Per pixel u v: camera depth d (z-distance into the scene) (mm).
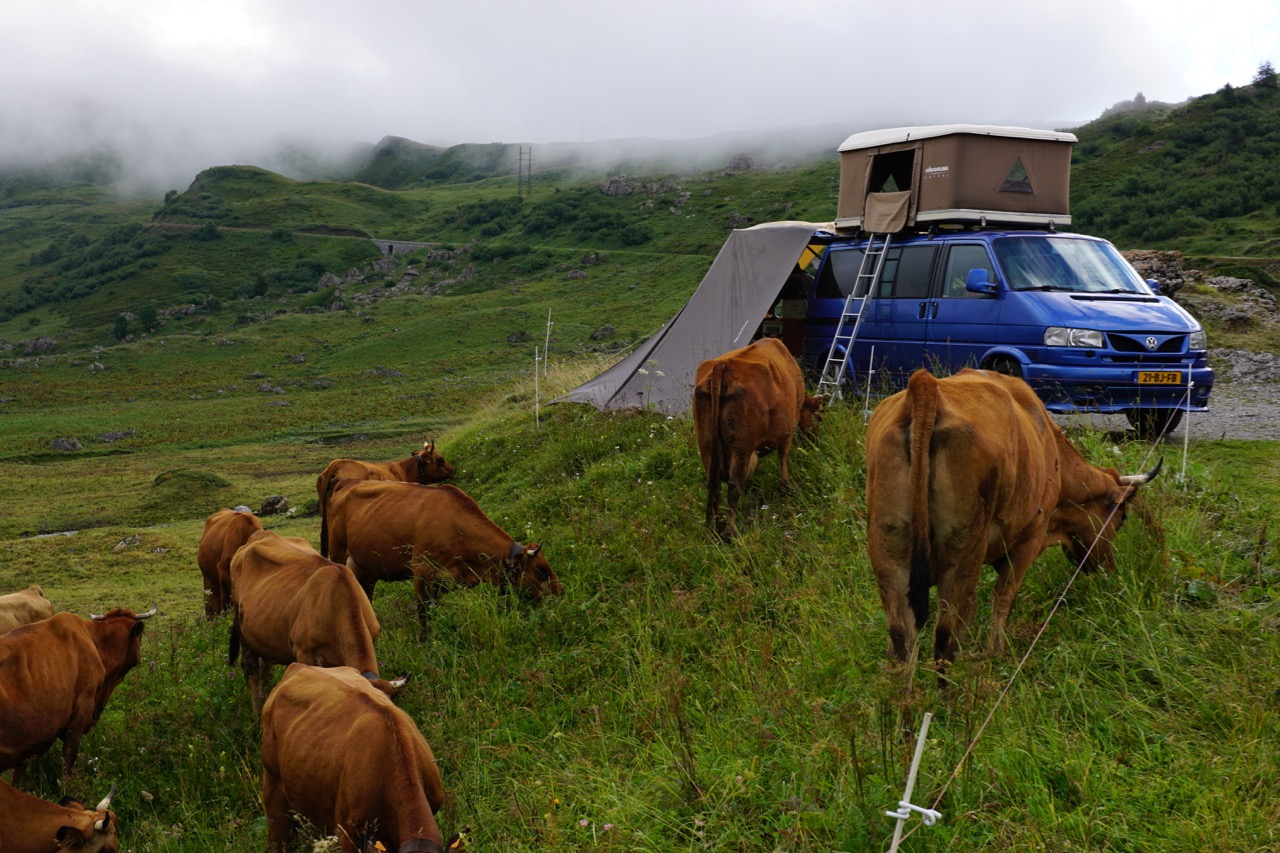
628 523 9133
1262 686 4609
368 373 97312
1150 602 5641
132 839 6211
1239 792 3961
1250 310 21125
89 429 72750
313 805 4945
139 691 8812
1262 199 89312
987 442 4789
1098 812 3984
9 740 6648
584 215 191500
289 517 31047
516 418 16656
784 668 5859
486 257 175625
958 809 4051
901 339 11773
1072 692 4957
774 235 13203
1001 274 10672
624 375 14945
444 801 5164
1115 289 10773
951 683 4738
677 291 126125
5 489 46594
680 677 6023
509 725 6441
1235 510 7027
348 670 5637
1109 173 112188
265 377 101250
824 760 4562
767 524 8367
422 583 8227
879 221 12297
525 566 8023
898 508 4793
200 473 40469
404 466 13297
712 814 4453
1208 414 12078
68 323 177000
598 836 4586
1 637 6801
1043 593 6070
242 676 8250
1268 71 131375
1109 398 9812
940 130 11508
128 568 23719
